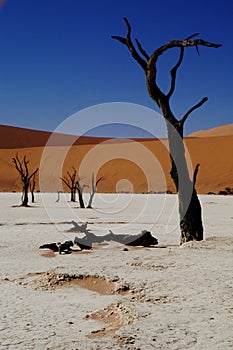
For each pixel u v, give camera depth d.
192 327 6.19
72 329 6.28
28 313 7.09
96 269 10.15
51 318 6.81
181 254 12.38
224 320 6.49
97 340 5.78
